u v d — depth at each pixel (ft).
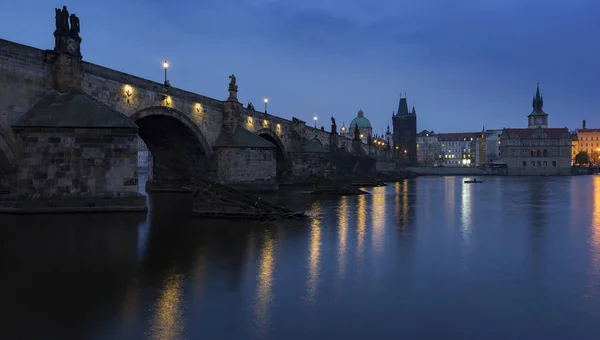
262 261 62.34
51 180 107.04
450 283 52.08
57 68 116.37
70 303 43.32
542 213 128.16
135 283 50.31
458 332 37.17
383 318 40.32
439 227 97.66
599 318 40.57
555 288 50.26
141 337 35.42
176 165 205.46
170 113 168.96
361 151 473.26
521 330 37.68
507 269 59.06
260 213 106.11
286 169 296.30
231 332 36.68
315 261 62.85
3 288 48.11
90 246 70.03
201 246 72.13
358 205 151.43
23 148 106.83
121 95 143.84
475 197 194.59
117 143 110.93
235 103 211.61
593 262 63.31
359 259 64.59
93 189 109.19
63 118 108.78
